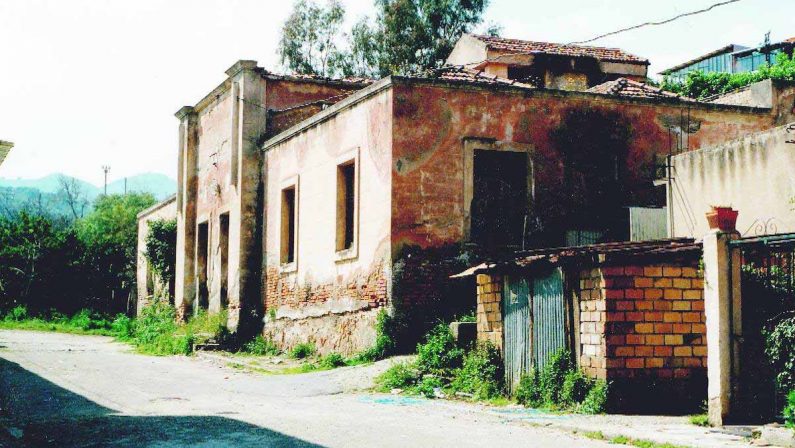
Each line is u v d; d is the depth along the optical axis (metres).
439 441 8.21
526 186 17.38
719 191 13.81
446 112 16.88
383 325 16.09
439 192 16.66
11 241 38.81
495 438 8.43
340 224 18.61
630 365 10.68
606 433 8.59
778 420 8.95
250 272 22.81
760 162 13.09
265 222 22.70
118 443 8.25
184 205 28.12
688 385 10.82
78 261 39.75
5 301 37.38
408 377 13.68
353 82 24.33
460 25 37.31
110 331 33.03
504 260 12.58
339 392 13.42
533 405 11.32
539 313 11.85
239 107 23.44
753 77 31.39
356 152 17.86
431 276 16.39
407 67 36.91
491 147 17.11
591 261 10.81
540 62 26.61
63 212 108.94
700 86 32.31
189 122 28.28
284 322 20.92
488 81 18.92
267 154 22.83
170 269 30.72
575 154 17.73
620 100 18.20
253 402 12.10
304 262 20.14
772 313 9.23
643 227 16.80
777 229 12.69
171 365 18.38
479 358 12.98
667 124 18.59
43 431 9.05
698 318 10.95
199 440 8.35
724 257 9.47
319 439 8.35
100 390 13.28
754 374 9.27
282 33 37.88
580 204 17.66
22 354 20.11
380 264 16.58
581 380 10.88
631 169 18.14
